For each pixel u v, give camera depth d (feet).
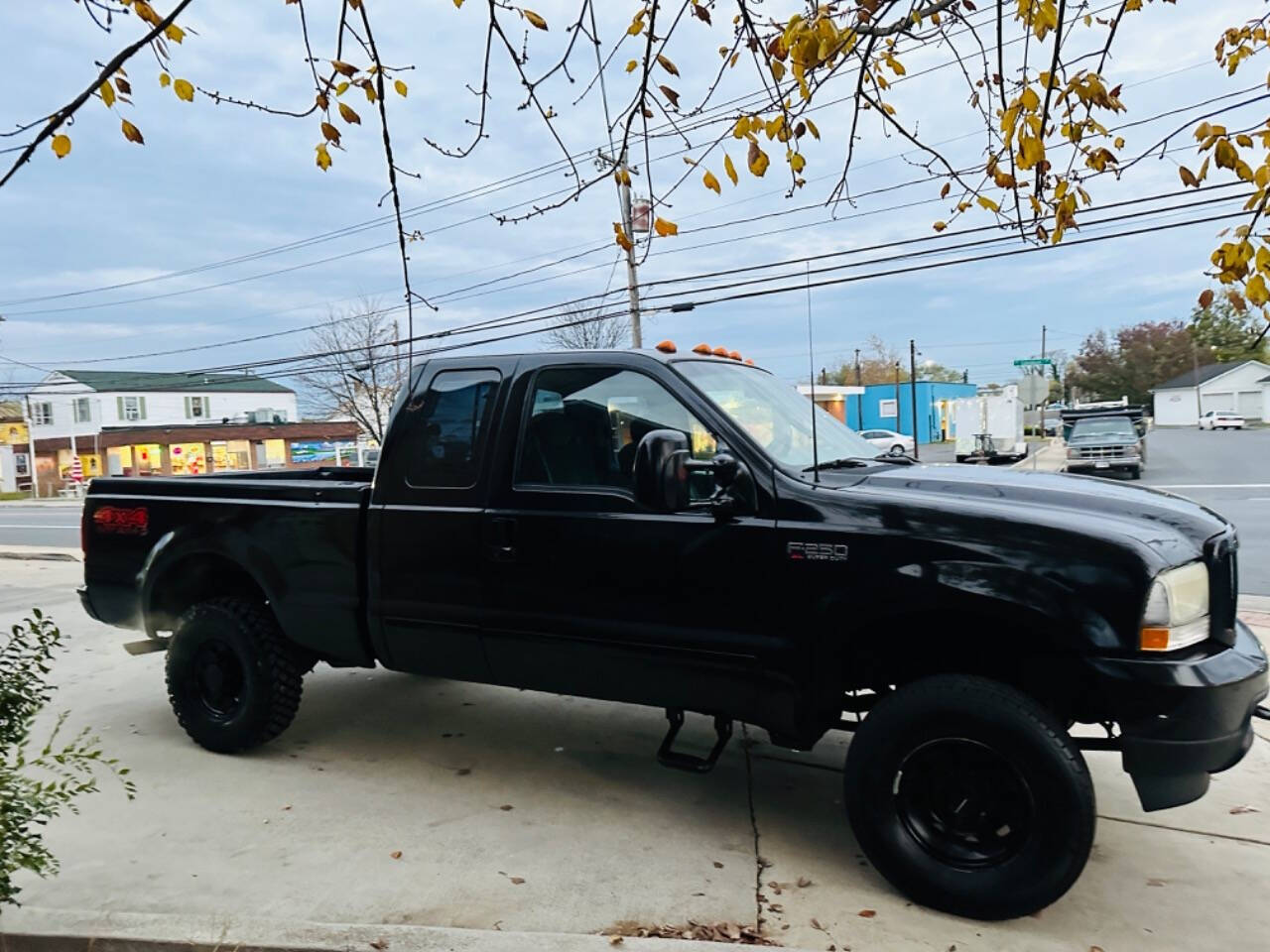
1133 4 9.72
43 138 7.96
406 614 13.38
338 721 16.98
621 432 12.25
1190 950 9.30
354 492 13.93
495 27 9.23
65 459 163.12
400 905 10.17
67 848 11.72
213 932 9.35
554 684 12.55
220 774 14.37
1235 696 9.10
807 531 10.62
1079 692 10.35
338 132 9.74
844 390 111.86
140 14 8.63
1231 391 260.42
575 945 9.00
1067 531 9.52
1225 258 9.93
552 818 12.60
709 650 11.18
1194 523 10.20
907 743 9.95
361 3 8.87
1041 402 78.13
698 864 11.19
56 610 29.55
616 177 10.52
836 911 10.03
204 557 15.58
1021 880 9.39
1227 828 12.25
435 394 13.64
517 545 12.43
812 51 8.87
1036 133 9.40
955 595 9.70
